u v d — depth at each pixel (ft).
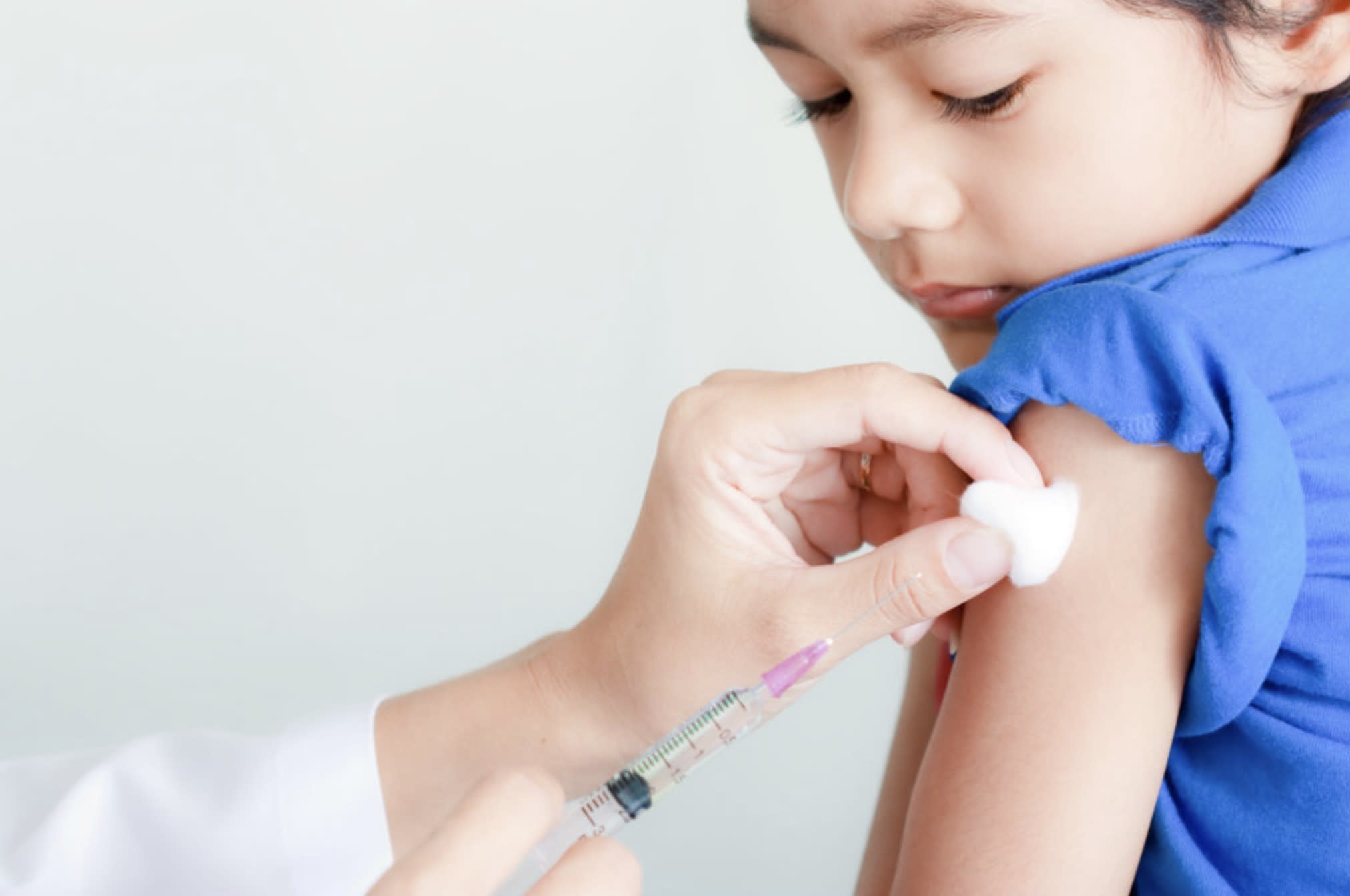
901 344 3.97
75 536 3.88
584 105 3.84
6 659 3.87
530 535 4.00
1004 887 1.99
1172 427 1.95
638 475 3.99
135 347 3.84
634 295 3.92
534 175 3.87
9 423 3.80
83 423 3.84
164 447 3.88
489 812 1.80
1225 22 2.03
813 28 2.09
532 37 3.80
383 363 3.93
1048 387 2.01
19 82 3.71
